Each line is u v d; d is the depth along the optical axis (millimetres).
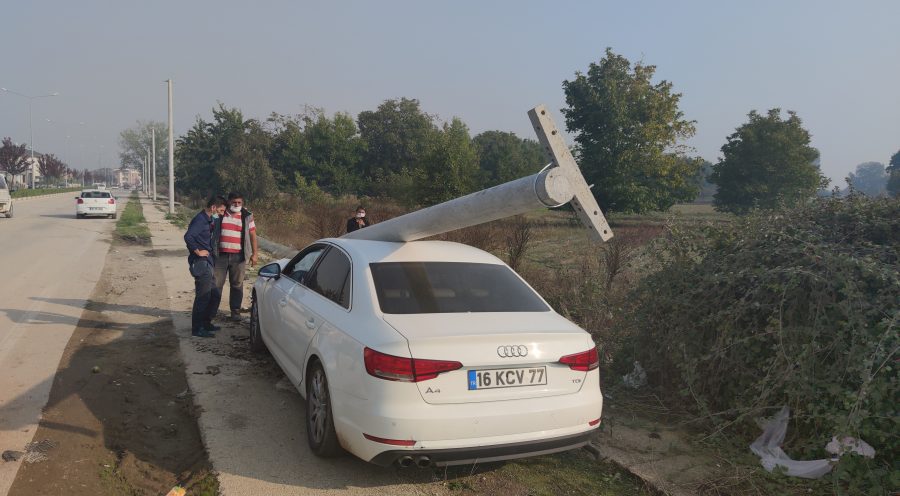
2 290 9094
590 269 8492
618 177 34844
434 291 3928
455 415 3170
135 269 12125
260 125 47938
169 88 33125
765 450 4043
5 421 4203
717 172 40688
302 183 38188
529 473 3818
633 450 4129
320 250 5008
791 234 4887
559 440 3391
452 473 3756
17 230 20234
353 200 43219
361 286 3900
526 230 11742
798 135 38188
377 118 58375
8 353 5828
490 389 3279
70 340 6398
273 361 5895
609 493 3615
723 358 4441
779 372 4020
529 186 3387
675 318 4934
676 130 35781
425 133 55938
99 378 5215
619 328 5832
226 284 10406
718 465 3943
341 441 3490
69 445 3908
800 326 4156
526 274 9359
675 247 5445
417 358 3170
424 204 27016
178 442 4090
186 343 6453
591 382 3572
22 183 76000
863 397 3451
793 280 4125
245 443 4008
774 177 37938
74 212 33500
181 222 28219
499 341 3324
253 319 6184
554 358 3432
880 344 3576
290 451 3926
